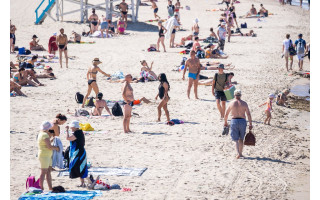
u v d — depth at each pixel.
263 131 48.94
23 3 166.75
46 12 133.50
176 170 36.28
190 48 101.56
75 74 77.44
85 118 52.22
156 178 34.44
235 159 39.41
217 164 37.94
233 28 138.62
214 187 32.78
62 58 90.56
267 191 32.31
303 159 40.56
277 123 52.97
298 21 155.38
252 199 30.75
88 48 103.38
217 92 51.97
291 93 69.38
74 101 60.28
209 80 72.38
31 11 152.62
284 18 160.75
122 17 133.62
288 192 32.31
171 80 73.81
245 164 38.19
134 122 50.97
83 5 148.25
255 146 43.47
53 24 131.75
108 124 49.84
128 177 34.59
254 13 162.50
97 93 56.88
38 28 125.81
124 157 39.28
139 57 93.12
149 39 117.69
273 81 76.19
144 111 56.03
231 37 123.44
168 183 33.44
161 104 50.09
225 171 36.25
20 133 45.56
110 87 69.00
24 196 29.42
